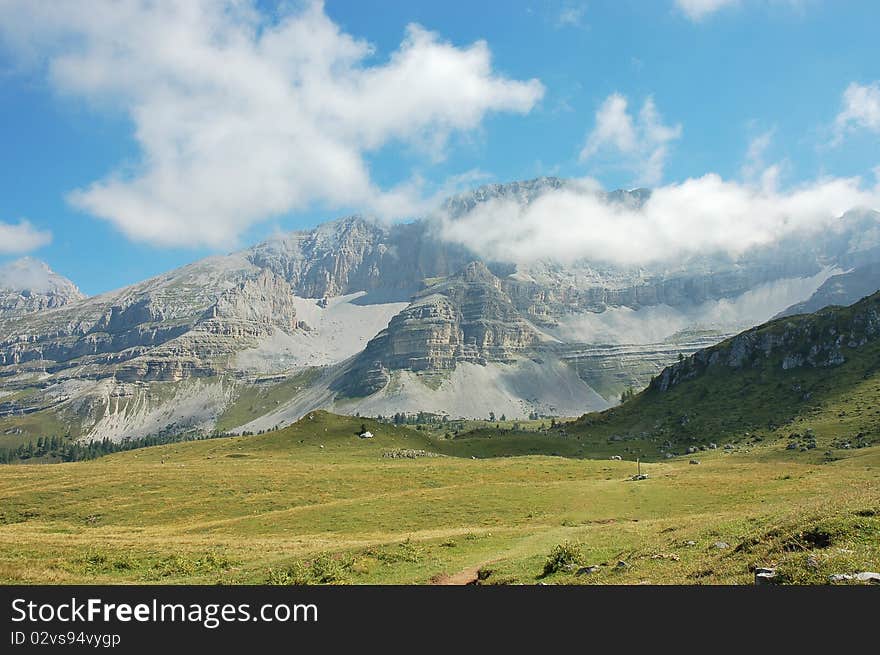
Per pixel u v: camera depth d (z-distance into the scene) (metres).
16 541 68.25
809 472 115.00
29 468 160.50
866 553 25.70
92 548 60.91
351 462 192.00
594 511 86.38
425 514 88.19
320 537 74.50
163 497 116.56
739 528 42.47
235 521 92.25
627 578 33.16
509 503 94.12
